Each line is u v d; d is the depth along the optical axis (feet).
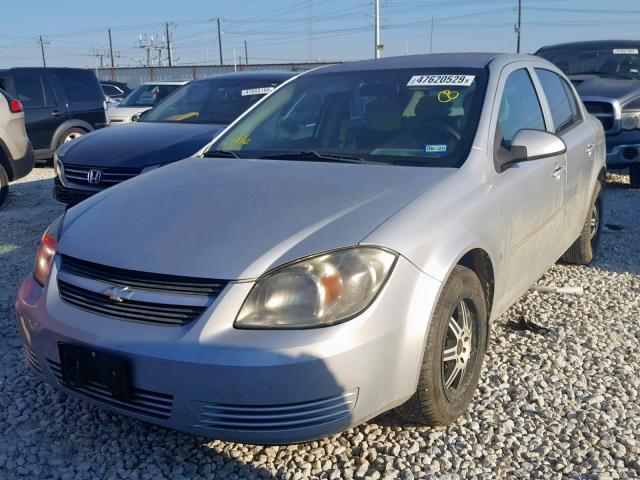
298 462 9.69
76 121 39.55
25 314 9.78
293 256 8.48
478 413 10.84
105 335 8.62
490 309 11.41
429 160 11.27
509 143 12.14
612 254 19.81
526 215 12.25
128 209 10.19
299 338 8.06
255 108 14.58
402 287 8.73
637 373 12.21
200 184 10.87
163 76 146.82
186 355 8.09
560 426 10.50
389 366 8.61
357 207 9.45
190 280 8.48
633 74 33.04
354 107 13.08
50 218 25.40
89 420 10.86
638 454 9.73
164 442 10.23
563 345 13.34
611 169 31.89
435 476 9.32
